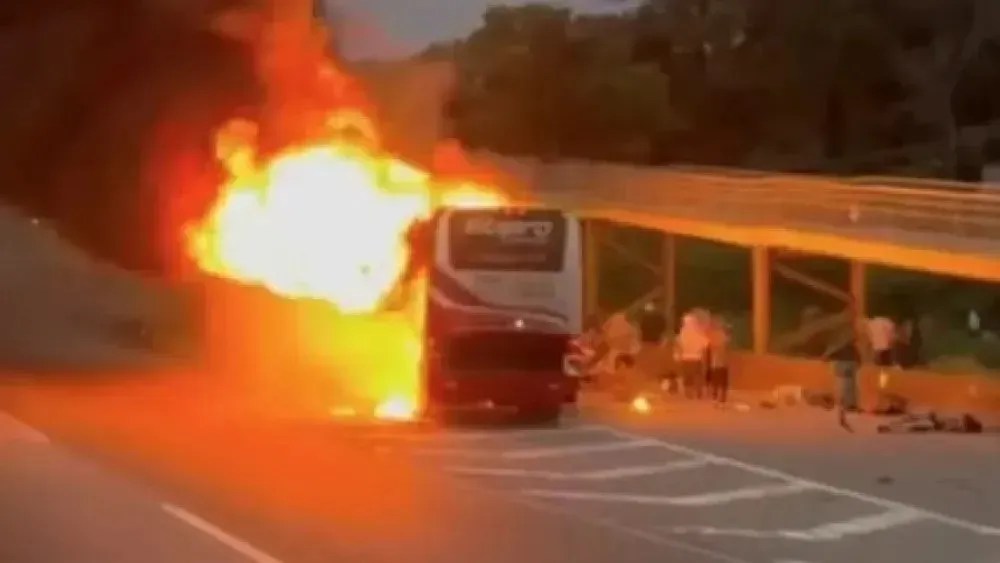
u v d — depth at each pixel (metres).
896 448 22.53
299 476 18.09
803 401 29.95
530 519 15.31
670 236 40.41
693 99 57.50
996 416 26.78
